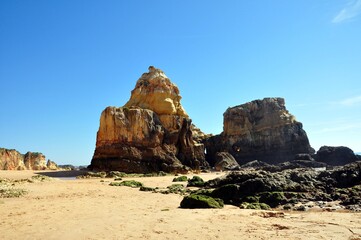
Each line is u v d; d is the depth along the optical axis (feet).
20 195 88.17
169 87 250.78
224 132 300.81
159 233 42.39
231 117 298.35
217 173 210.59
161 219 51.75
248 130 291.79
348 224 45.55
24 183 124.06
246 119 294.87
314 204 67.92
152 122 222.07
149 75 256.11
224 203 74.79
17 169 261.65
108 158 204.13
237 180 86.69
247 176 85.35
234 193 76.48
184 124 242.17
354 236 38.86
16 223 50.83
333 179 82.33
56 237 41.63
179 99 254.68
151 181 143.13
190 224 47.47
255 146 286.87
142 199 79.92
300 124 294.05
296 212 60.29
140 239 39.58
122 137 207.82
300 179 82.53
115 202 74.43
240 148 286.46
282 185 78.89
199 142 301.43
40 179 143.13
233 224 46.91
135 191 99.50
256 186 77.36
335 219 49.52
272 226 45.14
